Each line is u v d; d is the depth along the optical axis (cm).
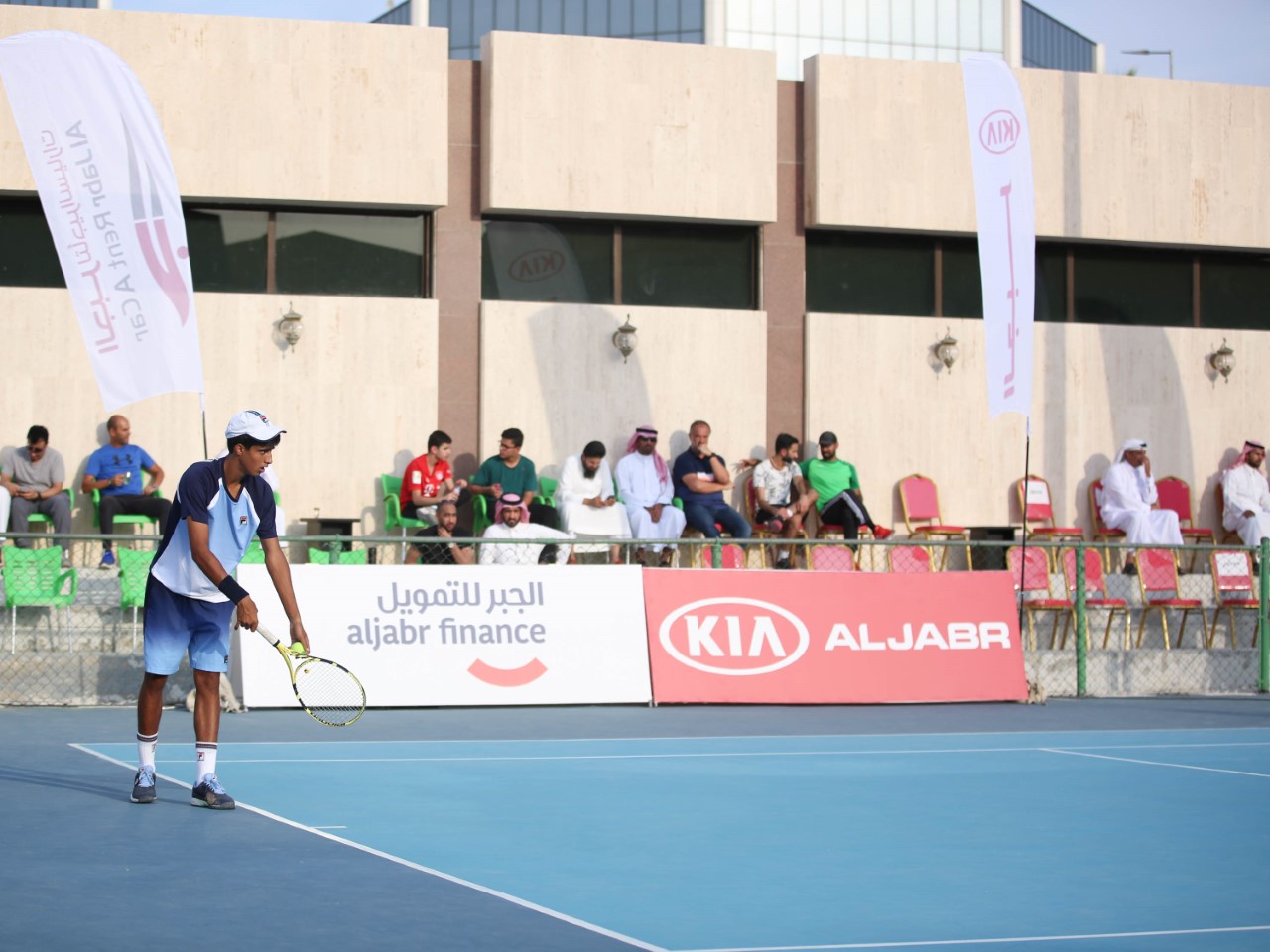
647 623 1320
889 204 1856
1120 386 1944
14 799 769
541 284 1803
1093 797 849
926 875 629
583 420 1783
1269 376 1998
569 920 533
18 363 1672
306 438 1725
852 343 1858
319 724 1148
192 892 562
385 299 1748
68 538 1235
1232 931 536
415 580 1270
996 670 1404
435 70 1748
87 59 1302
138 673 1297
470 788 850
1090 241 1941
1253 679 1566
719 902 569
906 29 2623
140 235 1307
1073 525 1917
